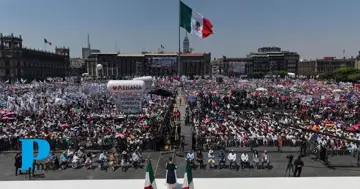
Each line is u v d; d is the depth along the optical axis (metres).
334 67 193.25
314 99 46.34
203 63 184.25
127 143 21.94
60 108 37.09
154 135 22.98
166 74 174.38
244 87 73.50
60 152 21.86
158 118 30.98
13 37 119.12
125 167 18.83
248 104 43.44
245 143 23.41
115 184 11.84
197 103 43.50
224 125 27.58
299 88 66.50
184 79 98.12
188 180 10.64
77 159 19.11
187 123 30.58
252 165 19.16
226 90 62.00
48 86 66.81
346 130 25.45
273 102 44.88
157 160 19.98
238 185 11.48
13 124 27.12
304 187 11.27
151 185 10.75
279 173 17.55
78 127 25.88
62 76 162.88
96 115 32.25
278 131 25.30
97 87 53.22
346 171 17.72
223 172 17.89
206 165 19.27
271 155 21.22
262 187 11.25
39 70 136.62
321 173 17.39
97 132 24.27
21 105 35.38
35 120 29.88
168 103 44.88
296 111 38.06
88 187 11.47
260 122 29.12
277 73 166.62
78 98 44.81
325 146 20.75
